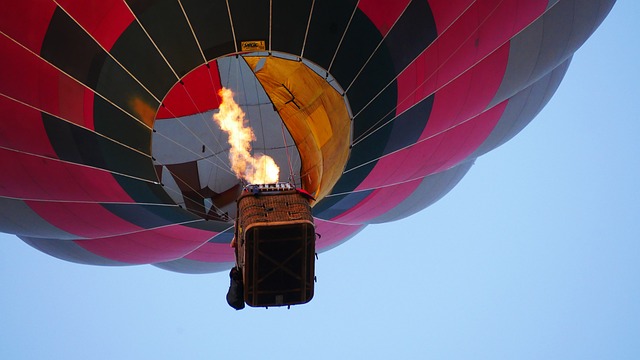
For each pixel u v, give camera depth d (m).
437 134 16.70
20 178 15.84
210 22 13.48
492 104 16.53
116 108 14.02
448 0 13.97
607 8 16.28
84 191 15.83
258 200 13.49
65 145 14.70
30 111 14.35
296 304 13.55
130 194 15.55
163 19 13.38
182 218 16.50
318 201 16.19
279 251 13.12
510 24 14.76
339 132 15.30
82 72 13.73
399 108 14.97
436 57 14.60
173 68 13.79
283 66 15.77
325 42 13.89
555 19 15.62
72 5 13.25
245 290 13.24
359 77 14.30
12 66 13.78
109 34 13.45
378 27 13.88
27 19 13.34
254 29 13.62
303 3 13.51
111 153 14.58
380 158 15.99
